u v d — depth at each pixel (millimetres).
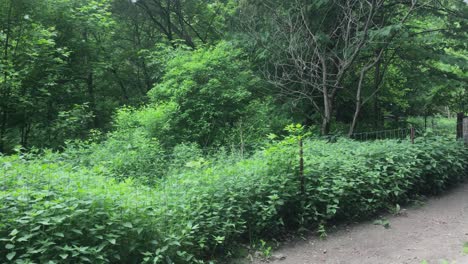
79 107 12750
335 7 11000
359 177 6281
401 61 13328
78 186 4141
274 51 11133
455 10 11492
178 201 4645
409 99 16297
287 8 11398
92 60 15164
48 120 12875
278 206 5391
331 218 6000
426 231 5656
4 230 3445
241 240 5121
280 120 11742
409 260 4656
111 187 4348
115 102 17219
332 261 4758
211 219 4613
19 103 11484
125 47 19422
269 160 5828
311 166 6113
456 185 8422
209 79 10383
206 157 7984
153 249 4004
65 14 12914
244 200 5121
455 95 16750
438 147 8086
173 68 10773
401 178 6883
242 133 10086
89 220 3756
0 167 4852
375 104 14219
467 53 14570
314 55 10953
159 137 9461
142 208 4113
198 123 9844
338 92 12250
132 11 18562
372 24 10766
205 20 20438
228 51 11539
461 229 5688
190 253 4359
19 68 11375
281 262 4746
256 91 12016
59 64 12602
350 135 10648
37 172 4566
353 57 10055
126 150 7758
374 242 5316
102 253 3617
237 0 14258
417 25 13406
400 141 8547
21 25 11438
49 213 3570
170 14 20812
